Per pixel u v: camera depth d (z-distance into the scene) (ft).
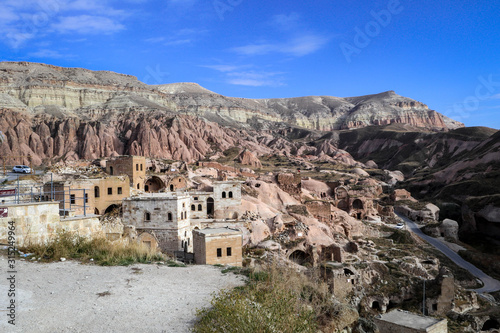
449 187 434.71
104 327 38.29
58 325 38.27
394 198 423.23
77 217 77.66
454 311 177.27
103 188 195.52
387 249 253.44
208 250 113.60
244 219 211.82
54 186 179.32
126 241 81.35
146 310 43.14
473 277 233.55
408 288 192.13
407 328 78.43
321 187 373.40
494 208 321.11
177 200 166.91
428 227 325.83
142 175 265.13
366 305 174.29
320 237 214.90
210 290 50.75
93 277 54.70
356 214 342.03
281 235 208.23
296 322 37.29
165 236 167.12
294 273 58.29
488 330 169.78
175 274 58.70
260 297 43.11
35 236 67.00
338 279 170.60
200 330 36.65
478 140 623.36
